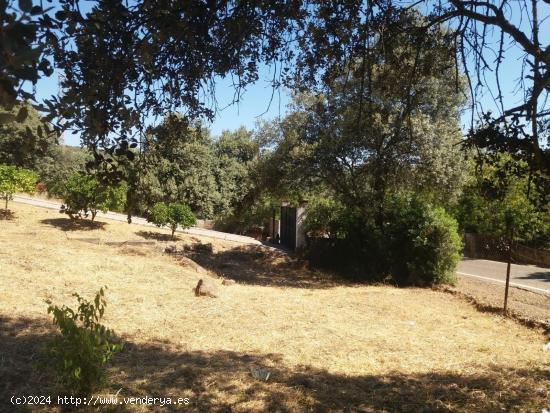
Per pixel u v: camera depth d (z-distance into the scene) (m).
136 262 10.21
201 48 2.98
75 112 2.05
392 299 9.56
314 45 3.97
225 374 4.53
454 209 22.09
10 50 1.14
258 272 13.08
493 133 3.19
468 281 13.31
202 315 6.96
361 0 3.77
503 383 4.75
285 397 4.08
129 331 5.79
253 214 22.80
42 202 18.22
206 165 26.11
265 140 14.70
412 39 4.22
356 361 5.38
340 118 11.96
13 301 6.21
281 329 6.59
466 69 3.72
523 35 2.78
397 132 11.14
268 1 3.23
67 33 2.02
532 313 8.78
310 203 15.02
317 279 12.49
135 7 2.41
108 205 14.08
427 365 5.36
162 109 3.10
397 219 12.12
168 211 15.08
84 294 7.20
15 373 3.90
